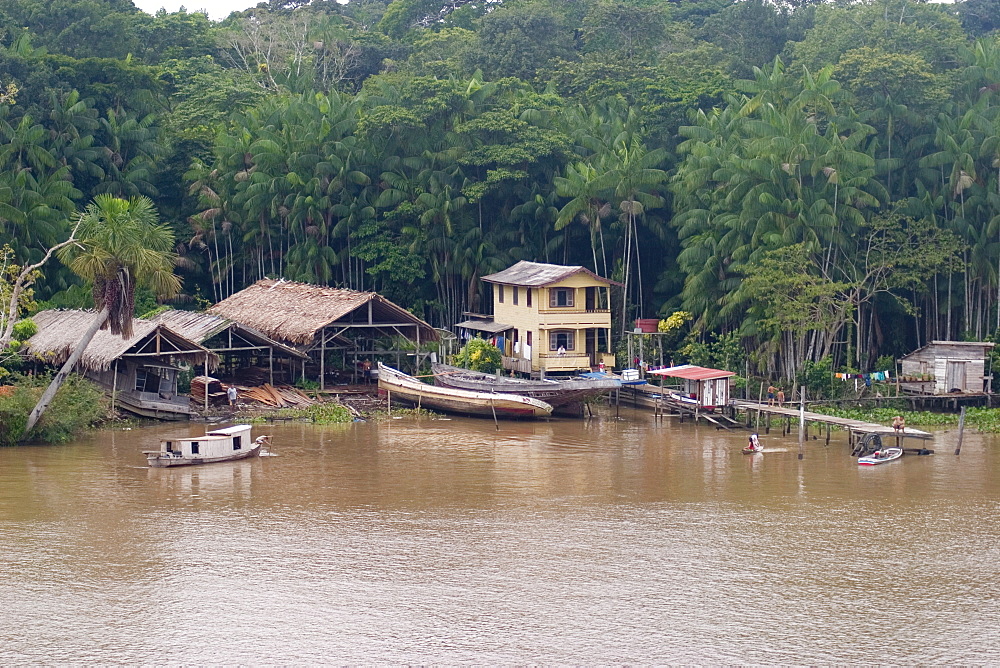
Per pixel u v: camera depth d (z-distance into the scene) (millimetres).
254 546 39781
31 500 45344
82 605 34438
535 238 85375
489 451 55906
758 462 53688
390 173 83500
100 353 60688
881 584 36500
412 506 45000
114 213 54500
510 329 78125
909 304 74562
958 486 48781
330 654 31219
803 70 81500
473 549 39594
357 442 58062
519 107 85562
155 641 31984
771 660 30938
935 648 31781
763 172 71562
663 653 31344
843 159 71062
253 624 33125
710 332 78562
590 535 41312
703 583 36469
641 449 56750
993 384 71062
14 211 75562
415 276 83312
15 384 59562
